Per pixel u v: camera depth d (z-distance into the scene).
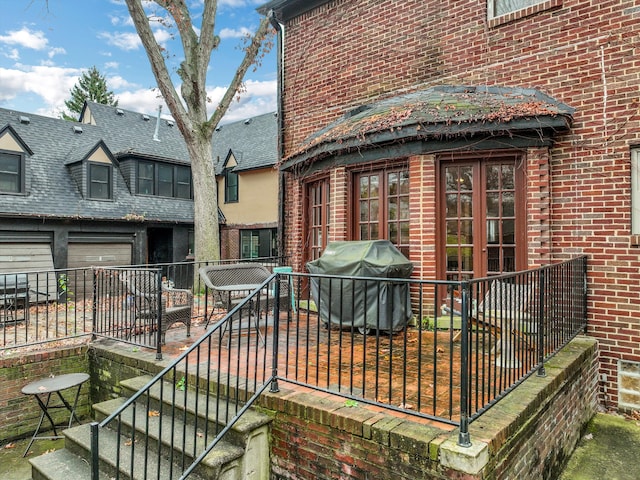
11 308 8.95
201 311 7.46
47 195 12.28
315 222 7.45
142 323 5.98
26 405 4.68
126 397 4.00
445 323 5.21
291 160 7.12
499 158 5.31
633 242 4.61
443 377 3.59
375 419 2.71
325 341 4.91
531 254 5.05
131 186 14.59
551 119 4.63
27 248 11.21
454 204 5.50
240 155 17.22
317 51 7.81
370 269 4.94
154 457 3.15
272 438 3.18
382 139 5.33
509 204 5.27
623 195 4.69
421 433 2.49
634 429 4.26
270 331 5.52
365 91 7.11
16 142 11.82
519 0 5.64
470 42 5.93
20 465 4.06
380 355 4.28
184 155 16.97
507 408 2.79
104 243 12.94
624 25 4.74
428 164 5.39
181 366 4.07
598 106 4.86
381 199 6.09
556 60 5.19
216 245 10.76
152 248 16.16
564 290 4.21
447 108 5.12
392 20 6.77
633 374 4.61
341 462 2.79
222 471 2.88
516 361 3.22
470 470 2.21
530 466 2.87
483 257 5.35
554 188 5.09
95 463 2.35
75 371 5.03
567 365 3.75
